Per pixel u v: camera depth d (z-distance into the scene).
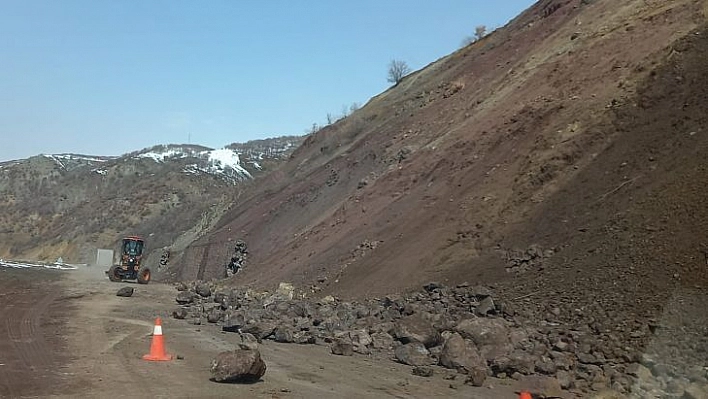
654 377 9.83
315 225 34.22
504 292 15.43
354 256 24.59
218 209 68.00
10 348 12.69
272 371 11.29
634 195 15.75
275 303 20.33
